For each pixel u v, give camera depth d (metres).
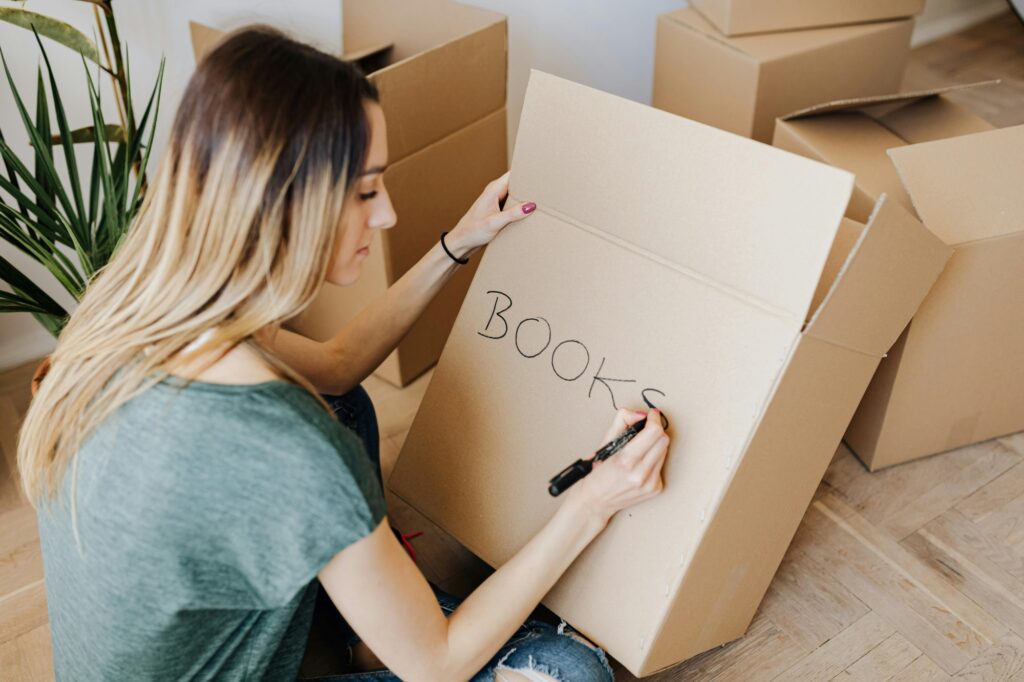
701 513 0.89
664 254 0.92
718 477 0.88
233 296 0.71
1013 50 2.61
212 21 1.65
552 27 1.98
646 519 0.94
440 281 1.12
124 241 0.79
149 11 1.58
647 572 0.94
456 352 1.08
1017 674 1.14
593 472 0.90
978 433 1.44
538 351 1.02
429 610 0.82
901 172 1.18
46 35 1.22
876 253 0.82
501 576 0.90
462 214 1.61
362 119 0.71
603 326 0.97
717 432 0.88
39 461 0.75
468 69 1.46
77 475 0.72
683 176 0.89
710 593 1.00
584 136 0.96
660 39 1.83
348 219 0.75
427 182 1.49
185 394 0.69
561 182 0.99
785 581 1.28
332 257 0.78
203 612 0.74
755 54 1.61
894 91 1.85
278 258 0.71
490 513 1.06
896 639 1.20
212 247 0.69
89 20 1.53
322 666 1.18
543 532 0.91
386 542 0.76
